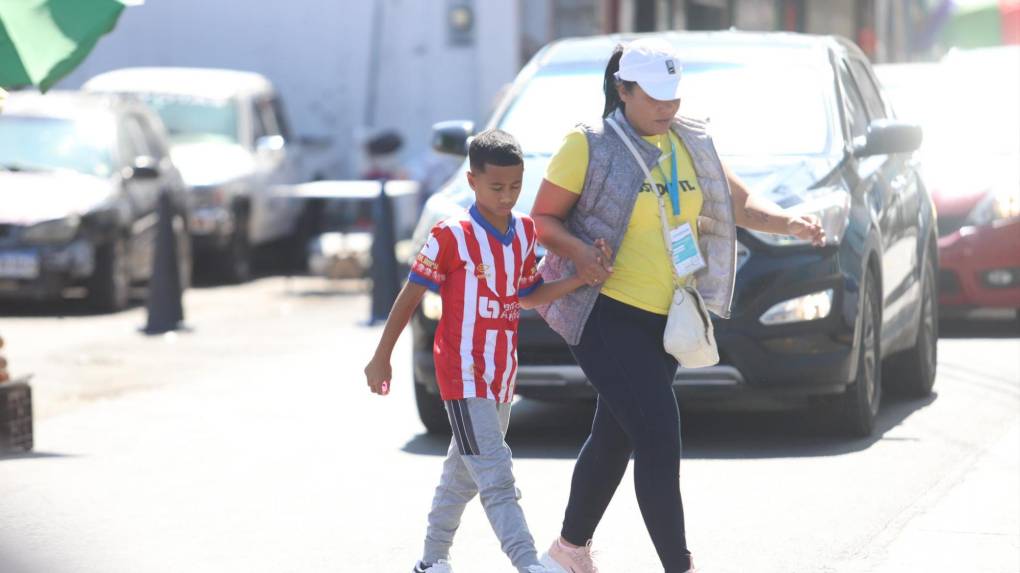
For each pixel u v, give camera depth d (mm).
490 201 13555
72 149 39688
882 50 68688
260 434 22719
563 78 23781
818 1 64438
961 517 17125
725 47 24172
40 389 27328
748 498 18125
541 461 20391
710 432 22281
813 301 20188
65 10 20344
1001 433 21828
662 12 53375
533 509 17766
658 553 13445
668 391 13625
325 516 17641
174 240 35562
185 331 35469
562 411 24344
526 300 13938
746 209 14422
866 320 21188
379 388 13773
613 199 13617
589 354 13734
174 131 47844
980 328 33125
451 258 13586
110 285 38969
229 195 45969
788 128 22469
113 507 18141
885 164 24312
